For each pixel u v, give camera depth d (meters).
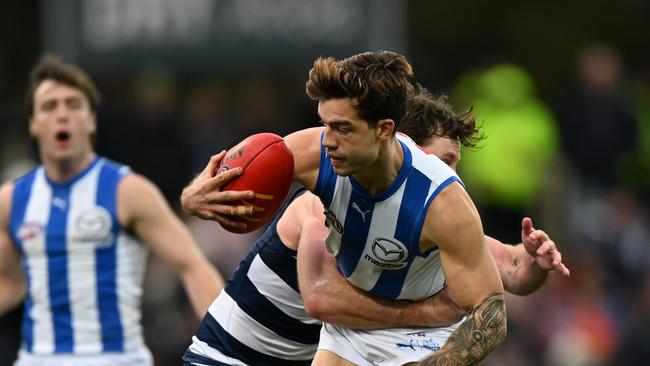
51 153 22.75
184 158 40.38
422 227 15.95
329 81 15.02
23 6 60.78
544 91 67.38
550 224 42.28
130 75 45.09
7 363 32.94
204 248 35.59
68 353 22.44
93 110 23.30
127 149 39.78
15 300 23.38
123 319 22.67
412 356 17.64
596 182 44.22
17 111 44.53
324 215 17.23
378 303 17.42
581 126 44.12
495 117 42.62
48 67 23.00
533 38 67.94
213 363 19.00
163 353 34.72
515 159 42.03
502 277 18.25
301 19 39.59
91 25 39.88
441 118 17.78
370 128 15.21
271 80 46.31
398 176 15.91
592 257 39.31
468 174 42.84
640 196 48.12
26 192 22.94
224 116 44.50
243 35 39.84
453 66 68.00
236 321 18.92
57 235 22.56
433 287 17.31
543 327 36.09
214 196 15.88
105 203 22.61
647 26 68.31
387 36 39.34
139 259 22.97
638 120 46.59
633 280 41.97
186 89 49.25
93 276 22.55
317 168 16.27
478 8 68.31
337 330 18.23
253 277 18.84
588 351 36.66
